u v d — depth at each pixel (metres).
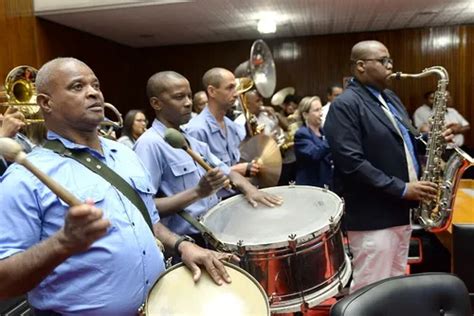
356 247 2.54
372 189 2.45
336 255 1.85
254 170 2.76
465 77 7.61
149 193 1.57
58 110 1.40
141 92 8.68
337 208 1.94
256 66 4.63
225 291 1.40
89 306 1.31
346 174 2.43
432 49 7.69
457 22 7.31
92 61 7.07
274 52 8.23
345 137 2.42
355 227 2.51
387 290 1.47
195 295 1.39
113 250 1.33
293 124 4.84
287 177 4.68
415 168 2.57
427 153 2.69
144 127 4.90
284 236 1.74
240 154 2.97
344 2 5.63
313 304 1.73
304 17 6.52
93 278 1.31
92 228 1.00
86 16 5.78
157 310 1.32
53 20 5.95
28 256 1.08
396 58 7.82
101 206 1.36
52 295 1.31
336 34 8.02
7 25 5.11
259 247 1.70
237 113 4.25
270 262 1.71
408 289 1.49
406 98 7.82
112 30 6.79
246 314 1.32
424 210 2.67
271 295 1.71
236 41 8.36
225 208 2.15
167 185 2.20
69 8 5.42
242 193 2.30
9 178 1.30
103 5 5.32
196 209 2.23
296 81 8.21
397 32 7.77
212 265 1.46
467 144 7.63
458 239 2.34
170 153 2.18
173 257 1.75
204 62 8.49
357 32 7.93
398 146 2.45
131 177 1.51
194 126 2.79
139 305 1.38
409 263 3.07
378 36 7.86
